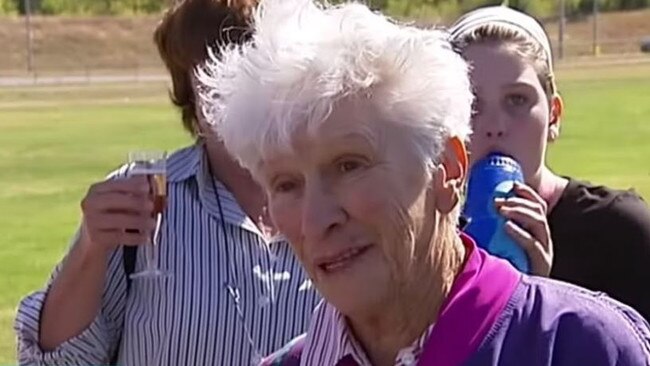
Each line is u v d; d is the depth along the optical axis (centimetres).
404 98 247
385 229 248
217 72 264
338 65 244
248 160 254
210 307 393
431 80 249
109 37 7669
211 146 404
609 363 251
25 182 2509
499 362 254
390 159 247
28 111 4528
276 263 397
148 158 387
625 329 255
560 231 402
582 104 4134
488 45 390
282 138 246
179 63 398
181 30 394
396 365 263
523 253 336
